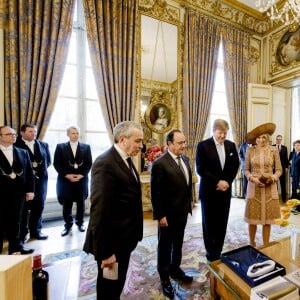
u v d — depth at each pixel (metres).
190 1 4.20
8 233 2.30
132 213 1.22
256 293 1.00
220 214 2.02
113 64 3.52
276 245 1.59
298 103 5.79
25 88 2.94
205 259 2.23
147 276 1.95
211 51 4.42
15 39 2.88
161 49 4.03
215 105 4.96
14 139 2.29
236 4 4.54
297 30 4.45
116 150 1.22
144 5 3.82
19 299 0.46
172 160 1.71
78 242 2.66
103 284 1.16
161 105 4.06
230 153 2.05
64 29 3.14
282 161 4.76
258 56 5.18
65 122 3.59
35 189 2.74
